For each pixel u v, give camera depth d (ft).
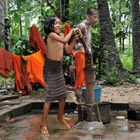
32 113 13.80
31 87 16.87
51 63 10.88
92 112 11.38
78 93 13.21
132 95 16.65
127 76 22.27
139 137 10.09
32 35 16.96
